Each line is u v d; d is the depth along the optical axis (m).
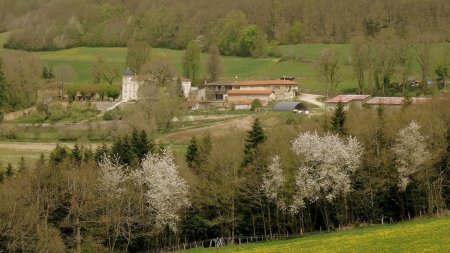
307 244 99.00
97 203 117.12
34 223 110.81
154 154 129.00
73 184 117.56
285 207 122.06
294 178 121.94
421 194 127.88
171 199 117.94
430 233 93.38
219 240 121.94
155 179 117.88
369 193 127.25
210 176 129.00
